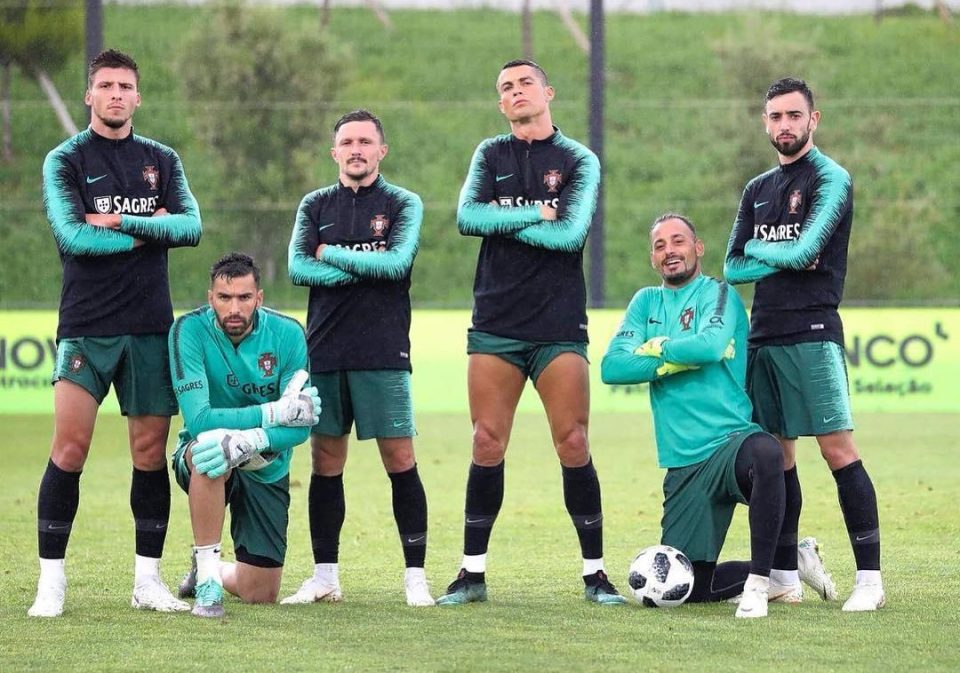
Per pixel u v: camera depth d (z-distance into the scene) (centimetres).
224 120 8219
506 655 1596
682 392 1984
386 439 2027
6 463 4072
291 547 2598
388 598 2069
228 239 7969
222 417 1922
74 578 2248
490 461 2022
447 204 8719
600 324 5347
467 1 12062
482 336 2036
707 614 1881
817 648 1628
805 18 11300
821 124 9575
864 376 5238
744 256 2042
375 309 2039
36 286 8175
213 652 1619
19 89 9638
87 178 1959
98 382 1938
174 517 2994
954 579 2173
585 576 2047
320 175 8156
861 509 1930
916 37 10944
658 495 3322
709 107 9731
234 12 9100
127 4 11131
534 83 2056
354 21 11569
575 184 2039
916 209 8588
